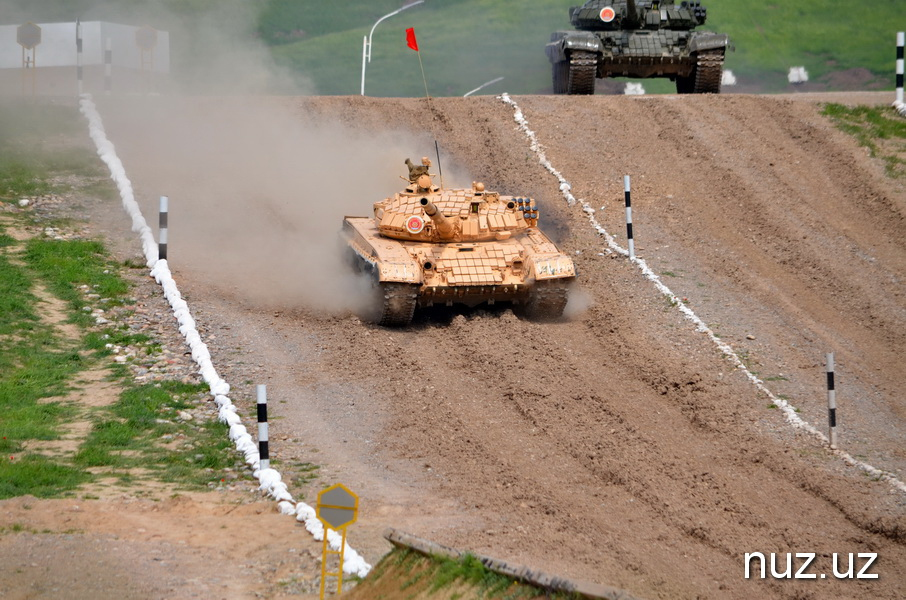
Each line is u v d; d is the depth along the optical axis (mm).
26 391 62094
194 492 49750
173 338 71375
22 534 42938
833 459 54844
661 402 62312
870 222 96750
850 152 109812
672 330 74312
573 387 64000
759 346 72062
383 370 66750
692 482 51344
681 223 95562
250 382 64750
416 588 36031
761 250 91000
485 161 108562
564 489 50594
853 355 71688
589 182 103125
